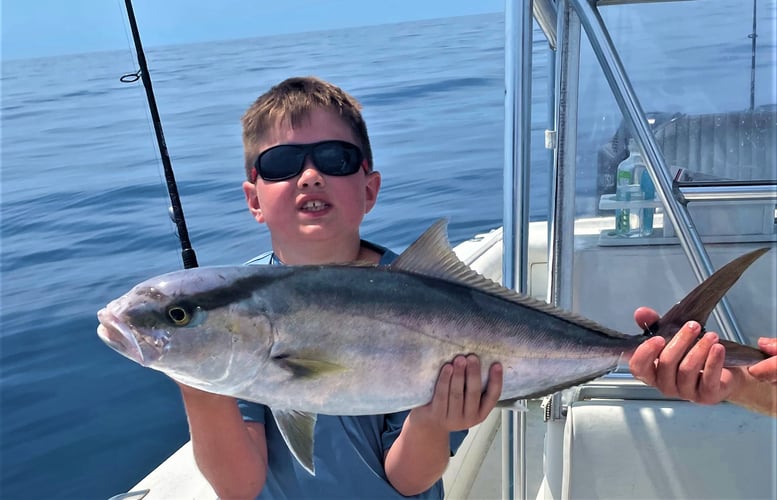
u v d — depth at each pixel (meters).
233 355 0.69
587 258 1.04
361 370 0.71
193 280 0.69
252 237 3.54
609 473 0.92
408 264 0.74
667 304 1.02
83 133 7.36
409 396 0.73
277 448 0.86
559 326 0.77
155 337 0.68
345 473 0.84
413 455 0.79
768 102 0.98
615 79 0.95
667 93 1.01
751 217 0.98
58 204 4.47
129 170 5.42
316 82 0.90
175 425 2.00
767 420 0.89
